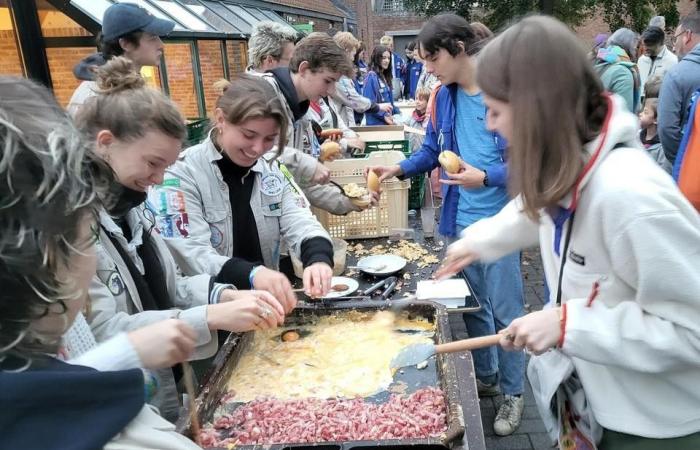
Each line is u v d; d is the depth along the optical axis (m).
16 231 0.49
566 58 1.04
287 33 3.70
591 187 1.11
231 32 7.43
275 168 2.19
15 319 0.51
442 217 2.78
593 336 1.13
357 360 1.73
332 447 1.24
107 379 0.53
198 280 1.65
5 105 0.52
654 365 1.12
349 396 1.55
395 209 2.81
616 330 1.12
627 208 1.05
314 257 2.01
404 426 1.36
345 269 2.42
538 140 1.08
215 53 7.25
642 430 1.20
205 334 1.39
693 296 1.05
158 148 1.37
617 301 1.18
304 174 2.55
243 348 1.79
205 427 1.41
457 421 1.26
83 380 0.51
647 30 6.55
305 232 2.10
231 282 1.77
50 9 4.69
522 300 2.59
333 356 1.76
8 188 0.49
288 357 1.77
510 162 1.16
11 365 0.52
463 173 2.40
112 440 0.53
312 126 3.55
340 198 2.58
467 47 2.46
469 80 2.48
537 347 1.18
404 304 1.93
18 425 0.47
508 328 1.26
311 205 2.63
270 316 1.42
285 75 2.75
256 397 1.56
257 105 1.81
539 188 1.12
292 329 1.94
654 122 4.38
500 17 13.84
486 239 1.60
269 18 10.90
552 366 1.37
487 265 2.48
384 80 8.29
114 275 1.38
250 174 2.09
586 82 1.08
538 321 1.18
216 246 2.02
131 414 0.54
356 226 2.82
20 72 4.76
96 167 0.63
